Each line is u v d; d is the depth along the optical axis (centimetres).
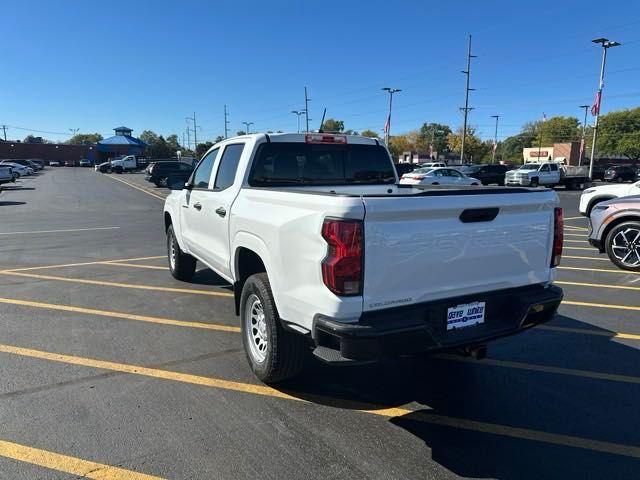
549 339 520
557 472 297
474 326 347
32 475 289
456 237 327
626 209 843
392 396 393
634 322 574
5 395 384
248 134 495
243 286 436
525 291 369
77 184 3847
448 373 437
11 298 653
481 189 373
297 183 488
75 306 618
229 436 331
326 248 303
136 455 308
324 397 390
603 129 9794
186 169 3456
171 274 789
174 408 368
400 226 307
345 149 515
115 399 380
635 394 399
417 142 13325
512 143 14150
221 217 480
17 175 4866
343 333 294
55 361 450
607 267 884
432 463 304
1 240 1172
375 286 303
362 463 303
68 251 1023
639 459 311
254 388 403
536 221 367
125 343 496
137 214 1800
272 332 375
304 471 294
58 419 349
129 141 10606
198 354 470
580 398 391
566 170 3856
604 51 3909
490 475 294
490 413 368
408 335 306
